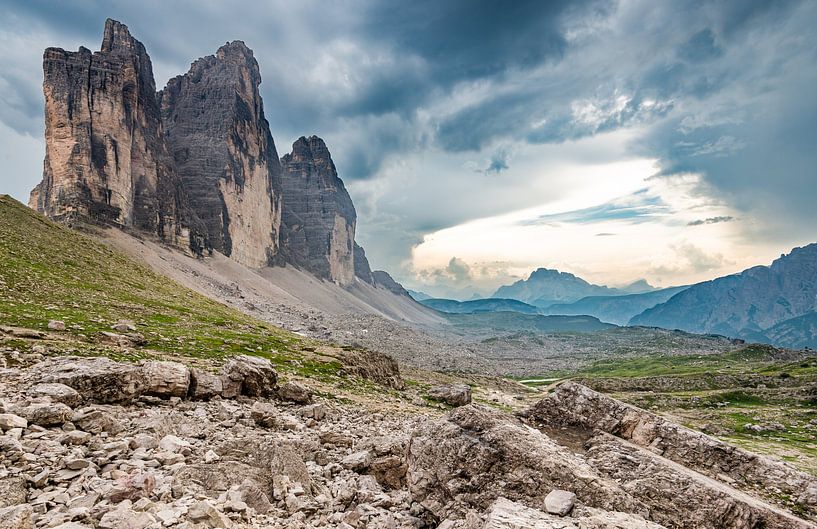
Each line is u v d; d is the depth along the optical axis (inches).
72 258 3319.4
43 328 1457.9
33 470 421.4
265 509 488.7
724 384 4399.6
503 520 411.8
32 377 762.8
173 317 2613.2
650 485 597.3
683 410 3282.5
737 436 2427.4
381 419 1283.2
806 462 1736.0
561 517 454.9
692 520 546.0
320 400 1381.6
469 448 589.3
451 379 4296.3
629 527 423.8
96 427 593.6
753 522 545.0
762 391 3543.3
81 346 1291.8
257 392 1153.4
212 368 1434.5
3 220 3373.5
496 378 5423.2
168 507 390.0
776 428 2529.5
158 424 672.4
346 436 899.4
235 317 3727.9
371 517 531.8
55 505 368.8
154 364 952.9
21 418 524.1
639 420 824.9
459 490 562.6
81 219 6781.5
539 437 616.1
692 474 636.1
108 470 473.4
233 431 787.4
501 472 560.7
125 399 806.5
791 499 658.2
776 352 7367.1
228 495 473.7
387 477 694.5
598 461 682.2
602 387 4611.2
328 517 510.3
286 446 640.4
